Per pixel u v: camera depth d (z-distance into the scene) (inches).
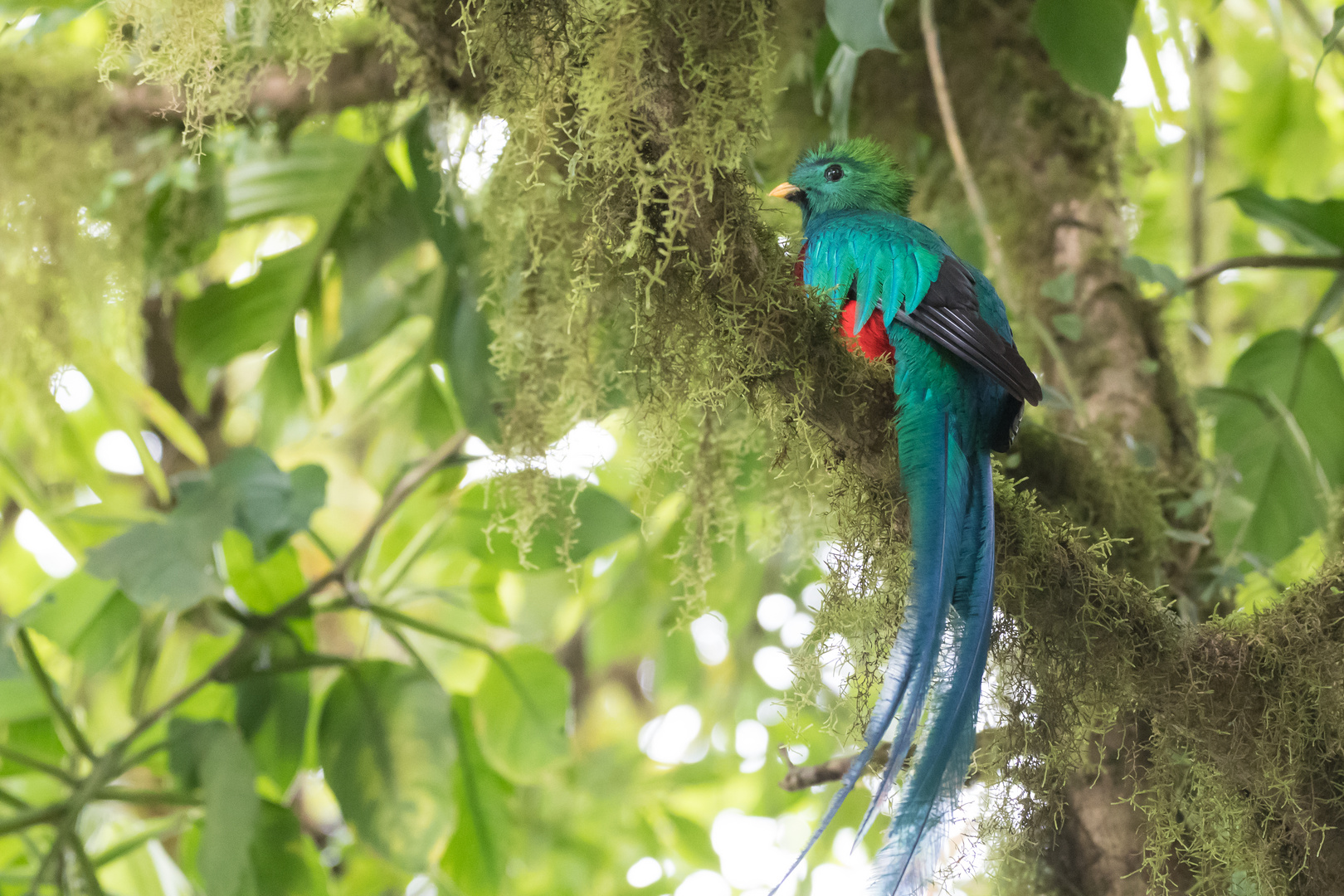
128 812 357.7
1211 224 382.3
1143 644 168.7
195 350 298.8
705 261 165.2
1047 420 245.6
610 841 390.3
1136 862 193.6
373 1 208.5
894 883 139.3
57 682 315.9
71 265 265.4
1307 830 161.5
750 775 416.5
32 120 263.0
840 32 187.0
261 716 275.9
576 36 162.7
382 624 280.5
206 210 280.5
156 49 227.0
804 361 169.0
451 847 295.4
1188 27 303.0
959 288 185.5
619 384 214.4
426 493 294.5
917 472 170.4
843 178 226.8
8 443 322.3
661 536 325.1
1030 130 268.4
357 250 297.9
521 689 291.4
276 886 262.1
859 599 171.6
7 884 267.3
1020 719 166.4
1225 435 274.4
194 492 249.3
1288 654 165.9
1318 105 396.5
